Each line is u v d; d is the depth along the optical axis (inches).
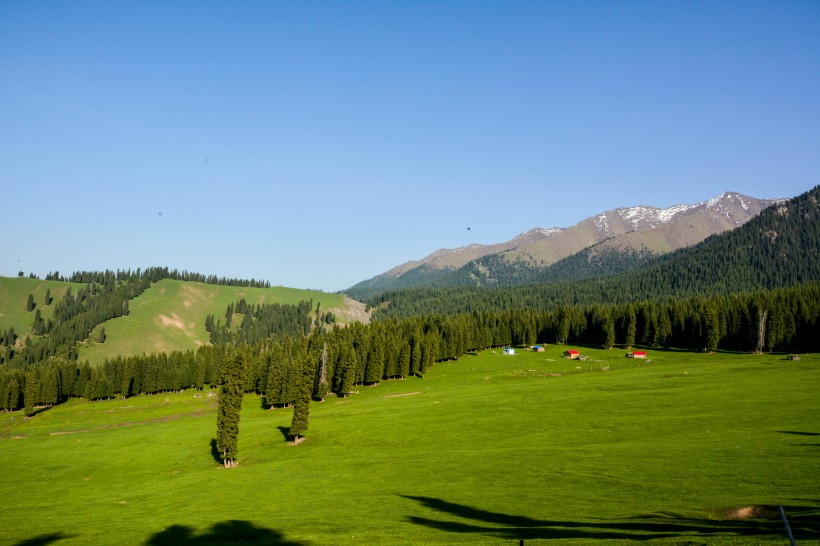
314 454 3599.9
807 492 1844.2
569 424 3602.4
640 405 3983.8
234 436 3614.7
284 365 6515.8
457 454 3073.3
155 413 6422.2
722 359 7155.5
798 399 3737.7
